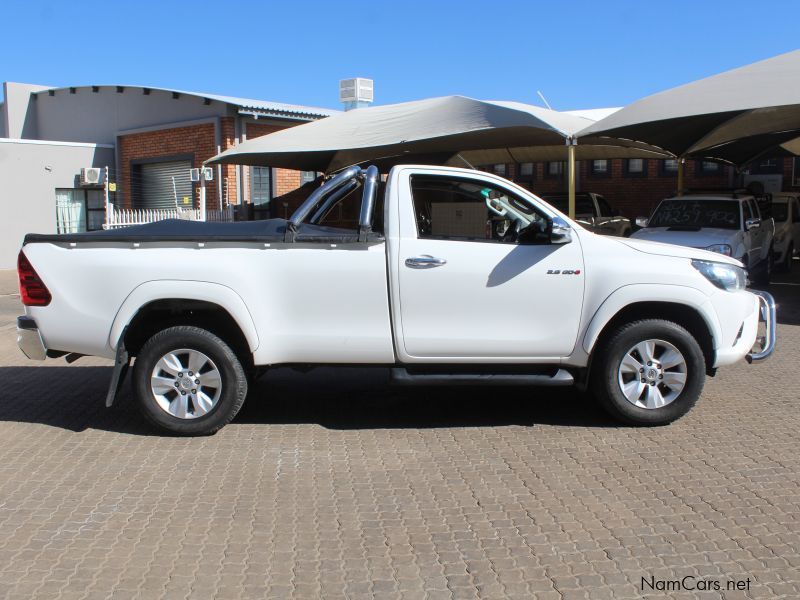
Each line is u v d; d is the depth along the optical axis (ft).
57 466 17.07
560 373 19.16
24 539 13.37
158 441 18.79
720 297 19.11
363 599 11.36
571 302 18.84
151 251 18.56
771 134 53.11
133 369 18.90
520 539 13.29
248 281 18.42
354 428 19.84
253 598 11.39
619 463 17.01
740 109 36.55
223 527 13.84
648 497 15.08
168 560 12.58
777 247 58.49
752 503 14.75
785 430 19.38
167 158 70.18
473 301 18.67
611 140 48.49
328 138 47.67
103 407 22.07
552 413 21.12
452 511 14.51
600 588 11.64
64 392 23.91
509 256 18.71
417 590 11.60
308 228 20.95
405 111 47.93
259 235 19.01
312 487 15.75
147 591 11.58
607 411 19.67
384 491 15.52
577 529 13.67
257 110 65.21
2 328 36.99
